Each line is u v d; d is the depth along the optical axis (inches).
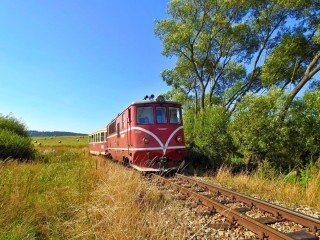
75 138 3737.7
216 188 349.1
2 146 665.6
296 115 449.1
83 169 413.7
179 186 354.6
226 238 199.3
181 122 527.2
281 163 467.2
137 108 509.7
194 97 1162.6
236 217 227.9
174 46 906.7
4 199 231.9
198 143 651.5
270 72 716.0
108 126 841.5
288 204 295.0
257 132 479.5
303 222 219.9
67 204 245.9
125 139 557.0
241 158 568.1
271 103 475.5
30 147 772.6
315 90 452.4
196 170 567.2
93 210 219.9
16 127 954.7
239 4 858.8
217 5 900.6
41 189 306.0
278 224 229.0
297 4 648.4
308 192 318.7
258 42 936.9
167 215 233.3
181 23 915.4
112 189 277.0
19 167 464.4
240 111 513.7
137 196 264.7
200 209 267.3
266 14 852.0
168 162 506.3
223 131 597.3
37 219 211.8
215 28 909.8
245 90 939.3
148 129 498.6
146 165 495.8
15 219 203.5
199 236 200.4
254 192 354.9
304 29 741.9
